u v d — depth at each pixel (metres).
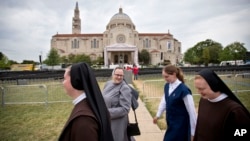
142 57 114.81
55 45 126.38
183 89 4.12
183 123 4.12
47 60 94.31
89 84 2.07
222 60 88.75
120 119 4.11
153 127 7.79
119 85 4.26
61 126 8.30
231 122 2.43
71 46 125.38
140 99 14.13
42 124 8.61
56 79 28.41
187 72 34.53
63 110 11.25
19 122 8.93
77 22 147.12
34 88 19.58
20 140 6.82
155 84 20.08
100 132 1.88
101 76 29.31
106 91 4.27
